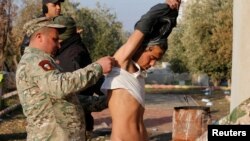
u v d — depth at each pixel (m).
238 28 5.62
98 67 3.10
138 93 2.88
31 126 3.45
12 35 17.33
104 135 10.66
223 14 29.08
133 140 2.84
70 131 3.45
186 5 32.47
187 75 41.59
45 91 3.32
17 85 3.47
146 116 15.98
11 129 11.62
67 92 3.25
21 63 3.43
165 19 2.79
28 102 3.39
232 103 5.88
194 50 31.50
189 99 24.67
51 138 3.40
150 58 2.87
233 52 5.95
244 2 5.52
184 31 33.19
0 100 9.53
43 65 3.34
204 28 30.69
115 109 2.86
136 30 2.79
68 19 4.58
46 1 4.86
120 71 2.88
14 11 17.45
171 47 39.53
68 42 4.66
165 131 11.81
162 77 43.62
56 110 3.40
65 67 4.60
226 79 33.66
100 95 3.82
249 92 5.48
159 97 26.83
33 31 3.49
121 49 2.90
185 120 6.17
